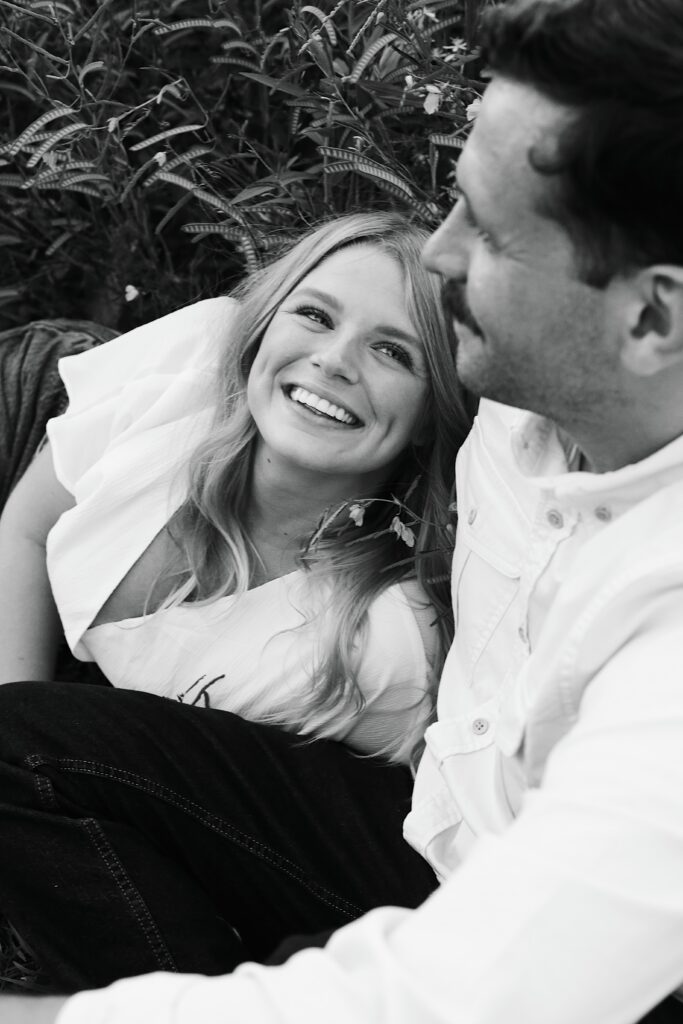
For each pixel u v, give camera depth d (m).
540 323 1.08
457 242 1.13
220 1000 0.98
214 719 1.71
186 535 1.88
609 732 0.98
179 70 2.30
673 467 1.12
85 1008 1.03
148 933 1.56
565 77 0.98
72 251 2.47
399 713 1.81
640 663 1.02
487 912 0.95
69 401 2.17
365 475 1.85
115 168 2.26
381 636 1.78
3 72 2.38
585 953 0.93
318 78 2.19
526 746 1.22
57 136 2.05
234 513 1.86
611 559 1.11
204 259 2.44
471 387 1.18
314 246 1.78
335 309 1.71
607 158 0.98
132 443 1.92
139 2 2.22
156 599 1.91
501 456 1.45
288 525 1.87
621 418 1.13
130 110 2.17
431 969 0.94
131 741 1.63
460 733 1.45
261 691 1.81
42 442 2.12
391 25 1.93
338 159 2.08
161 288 2.42
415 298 1.70
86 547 1.90
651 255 1.01
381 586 1.80
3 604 2.01
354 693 1.78
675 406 1.10
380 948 0.96
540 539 1.29
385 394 1.72
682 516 1.10
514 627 1.41
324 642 1.77
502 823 1.38
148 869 1.58
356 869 1.64
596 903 0.93
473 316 1.12
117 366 2.05
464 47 1.92
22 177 2.27
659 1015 1.18
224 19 2.10
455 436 1.80
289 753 1.72
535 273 1.06
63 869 1.57
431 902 0.99
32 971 1.87
